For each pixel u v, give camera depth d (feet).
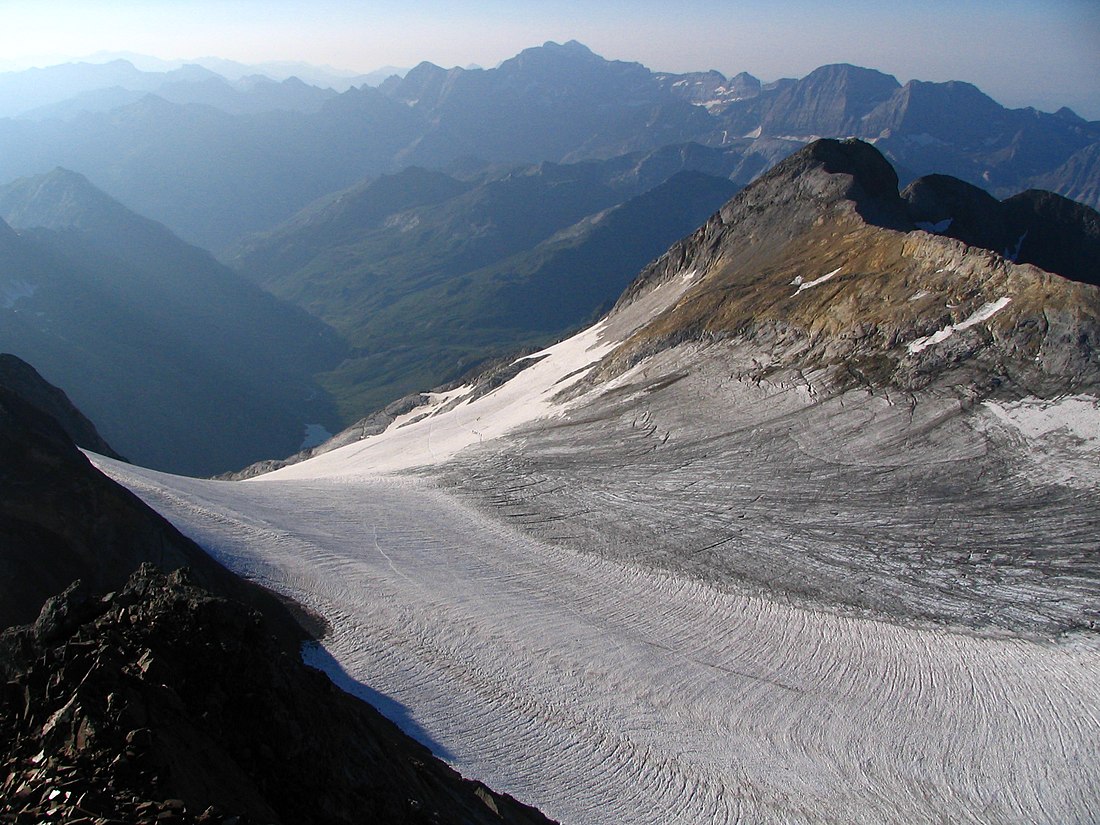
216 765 52.60
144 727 49.44
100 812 43.11
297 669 67.62
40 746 49.06
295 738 59.57
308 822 55.67
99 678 52.37
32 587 93.50
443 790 72.49
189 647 59.82
